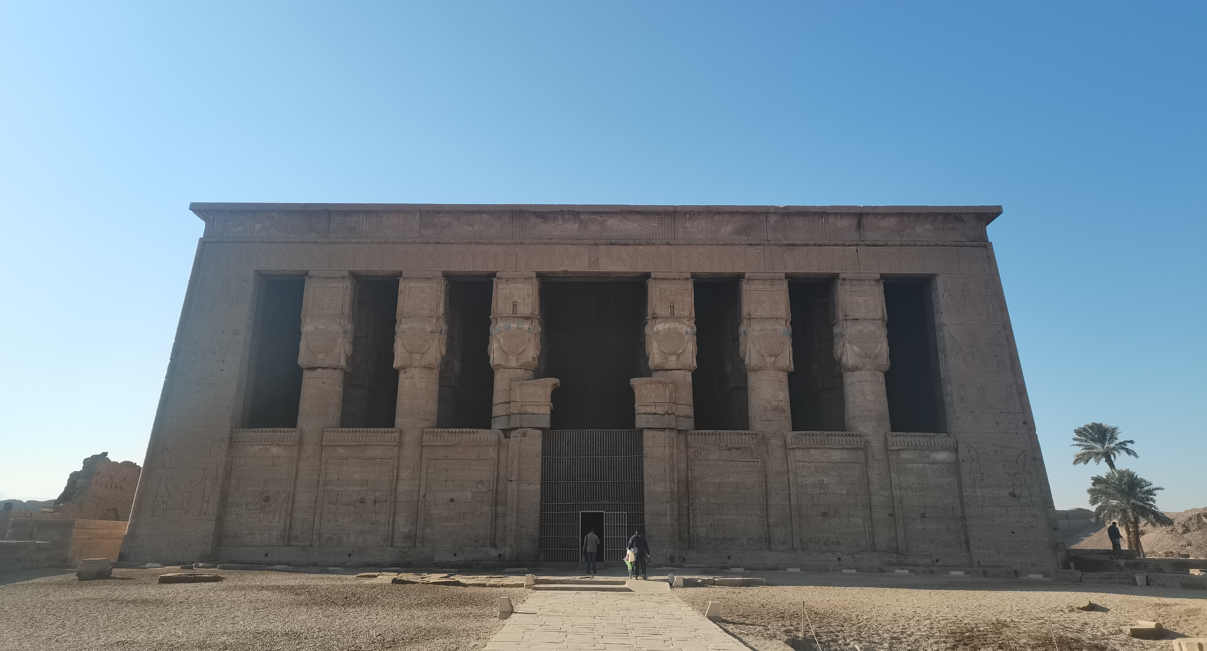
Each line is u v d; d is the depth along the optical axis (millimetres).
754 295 31484
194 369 30406
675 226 32312
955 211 32375
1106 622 15773
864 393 30375
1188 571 26641
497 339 31047
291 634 12172
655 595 18125
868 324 31219
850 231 32312
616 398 35469
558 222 32344
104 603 15797
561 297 36812
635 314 36312
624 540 28859
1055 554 28234
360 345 33500
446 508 29062
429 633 12320
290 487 29203
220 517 28812
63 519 26953
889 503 29172
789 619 15258
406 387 30531
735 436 29969
